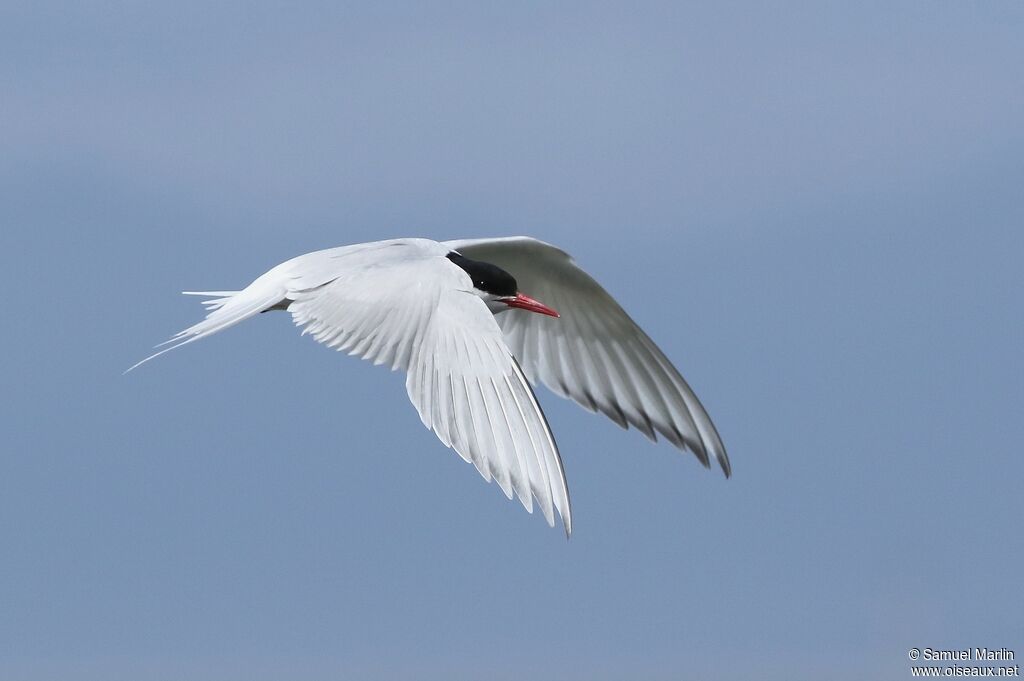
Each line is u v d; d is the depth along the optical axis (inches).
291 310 413.7
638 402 515.8
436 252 432.1
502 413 359.3
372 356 383.9
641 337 507.8
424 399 368.2
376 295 397.1
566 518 344.8
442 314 383.6
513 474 351.3
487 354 369.4
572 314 522.3
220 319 423.2
